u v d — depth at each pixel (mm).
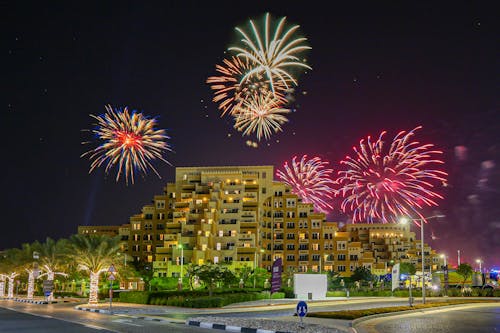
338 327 28484
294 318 35344
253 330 26812
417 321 35375
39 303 68875
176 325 30891
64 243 82812
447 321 35406
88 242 64688
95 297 64312
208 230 129875
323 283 74875
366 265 148375
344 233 150750
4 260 97625
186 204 140625
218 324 29297
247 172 153500
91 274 65000
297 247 150250
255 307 54844
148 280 123875
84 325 30297
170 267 124250
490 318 38406
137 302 63594
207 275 69812
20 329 27688
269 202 153250
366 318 36906
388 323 33594
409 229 179500
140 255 150250
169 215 151500
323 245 149625
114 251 65875
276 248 150875
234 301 62031
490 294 84188
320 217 151375
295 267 148750
